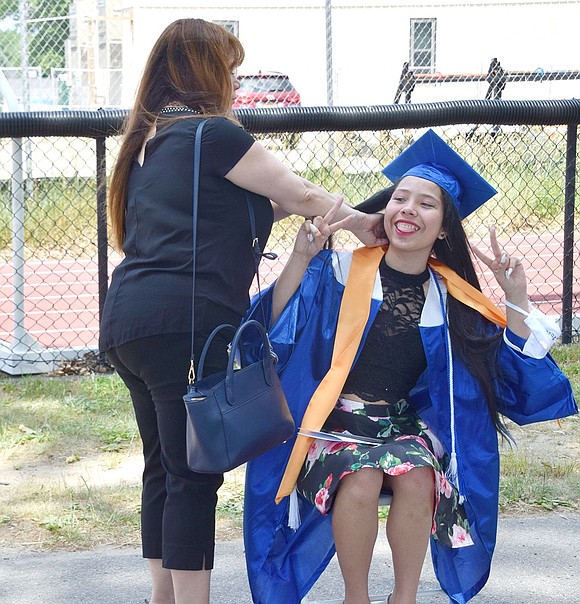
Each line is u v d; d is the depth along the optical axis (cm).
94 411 594
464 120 650
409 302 343
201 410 292
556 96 1694
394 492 316
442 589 352
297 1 1639
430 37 1706
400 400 344
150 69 319
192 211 302
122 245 321
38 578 382
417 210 334
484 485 342
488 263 341
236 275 307
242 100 1405
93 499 460
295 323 338
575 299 854
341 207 341
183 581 316
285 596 336
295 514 334
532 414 347
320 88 1656
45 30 1241
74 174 1002
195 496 315
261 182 307
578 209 1004
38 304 905
